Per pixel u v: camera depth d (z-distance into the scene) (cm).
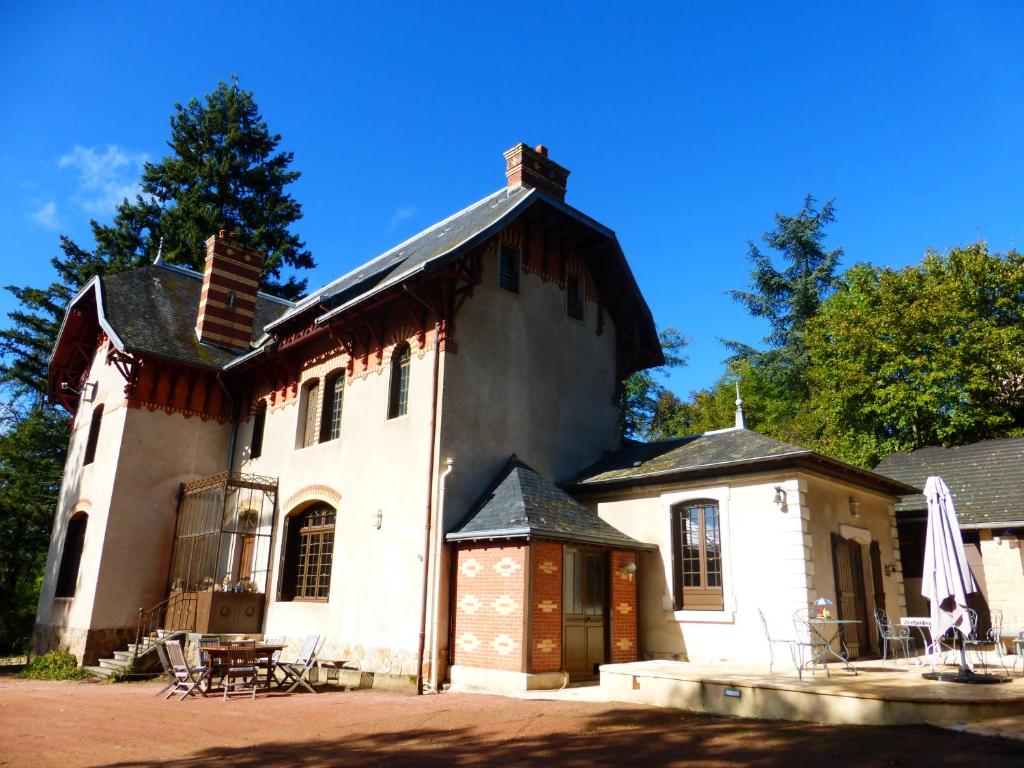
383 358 1602
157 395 1972
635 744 775
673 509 1437
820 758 676
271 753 801
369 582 1471
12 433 3058
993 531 1606
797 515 1238
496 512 1343
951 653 1370
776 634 1220
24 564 3039
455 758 752
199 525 1892
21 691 1402
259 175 3884
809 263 3950
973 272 2586
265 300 2550
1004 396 2447
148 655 1634
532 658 1202
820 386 3152
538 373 1650
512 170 1886
